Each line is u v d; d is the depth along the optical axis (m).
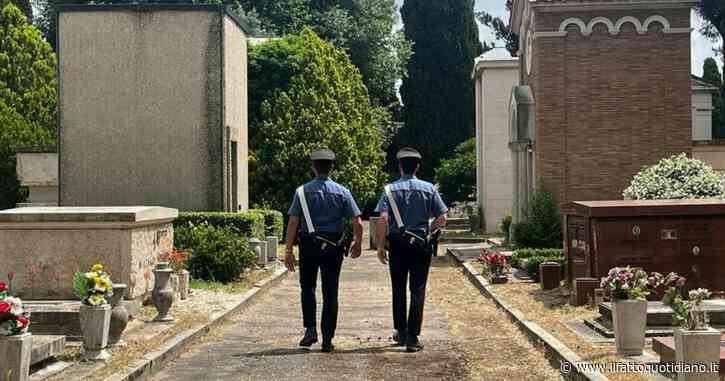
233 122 25.05
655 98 22.47
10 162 28.97
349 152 34.59
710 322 10.27
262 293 17.64
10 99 34.50
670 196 18.08
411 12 55.47
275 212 29.56
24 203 27.16
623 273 9.19
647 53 22.50
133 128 23.78
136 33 23.77
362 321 13.44
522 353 10.35
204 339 11.73
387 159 56.28
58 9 23.72
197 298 15.34
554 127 22.55
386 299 16.75
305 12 48.56
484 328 12.47
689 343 7.39
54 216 12.81
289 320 13.80
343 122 34.75
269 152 33.62
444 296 16.80
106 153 23.81
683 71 22.44
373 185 36.38
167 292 12.42
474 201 47.12
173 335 11.17
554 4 22.45
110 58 23.80
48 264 12.93
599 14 22.50
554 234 22.00
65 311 10.78
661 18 22.41
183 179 23.77
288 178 33.47
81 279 9.44
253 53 35.97
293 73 36.25
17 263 12.97
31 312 10.74
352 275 22.42
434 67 54.91
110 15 23.77
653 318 10.41
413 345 10.48
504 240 28.84
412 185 10.48
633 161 22.48
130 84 23.78
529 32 24.56
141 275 13.49
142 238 13.60
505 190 37.97
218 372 9.42
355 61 49.88
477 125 39.94
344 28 48.25
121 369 8.88
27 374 7.82
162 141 23.77
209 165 23.72
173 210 15.18
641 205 12.82
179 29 23.69
